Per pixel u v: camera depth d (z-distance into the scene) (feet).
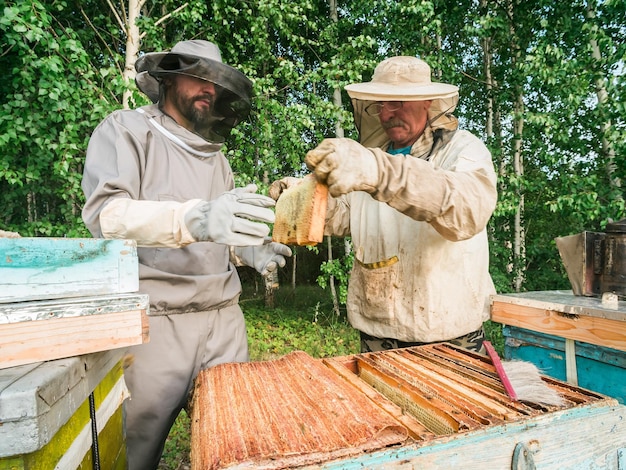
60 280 2.84
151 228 4.02
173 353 5.38
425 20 18.69
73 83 14.12
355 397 3.30
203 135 5.85
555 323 6.16
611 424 3.22
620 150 16.03
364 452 2.60
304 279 37.40
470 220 4.46
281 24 18.39
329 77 18.15
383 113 6.01
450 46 24.06
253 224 3.75
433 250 5.66
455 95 5.77
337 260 19.92
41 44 13.03
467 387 3.64
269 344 17.72
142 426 5.30
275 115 18.10
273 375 3.88
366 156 3.97
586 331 5.73
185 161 5.74
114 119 5.46
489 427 2.88
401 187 4.11
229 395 3.41
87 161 5.17
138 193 5.12
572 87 16.71
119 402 3.92
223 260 6.14
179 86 5.53
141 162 5.22
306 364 4.17
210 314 5.83
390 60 6.06
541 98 20.98
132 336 2.98
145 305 3.05
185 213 4.01
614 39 19.80
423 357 4.62
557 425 3.03
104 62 15.62
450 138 5.85
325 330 20.02
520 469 2.83
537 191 23.32
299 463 2.47
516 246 21.77
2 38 14.12
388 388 3.90
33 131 13.61
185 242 4.07
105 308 2.86
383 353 4.74
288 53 23.47
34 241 2.74
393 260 5.91
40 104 14.46
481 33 19.04
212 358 5.81
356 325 6.68
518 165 20.98
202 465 2.48
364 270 6.27
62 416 2.45
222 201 3.88
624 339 5.23
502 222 23.24
